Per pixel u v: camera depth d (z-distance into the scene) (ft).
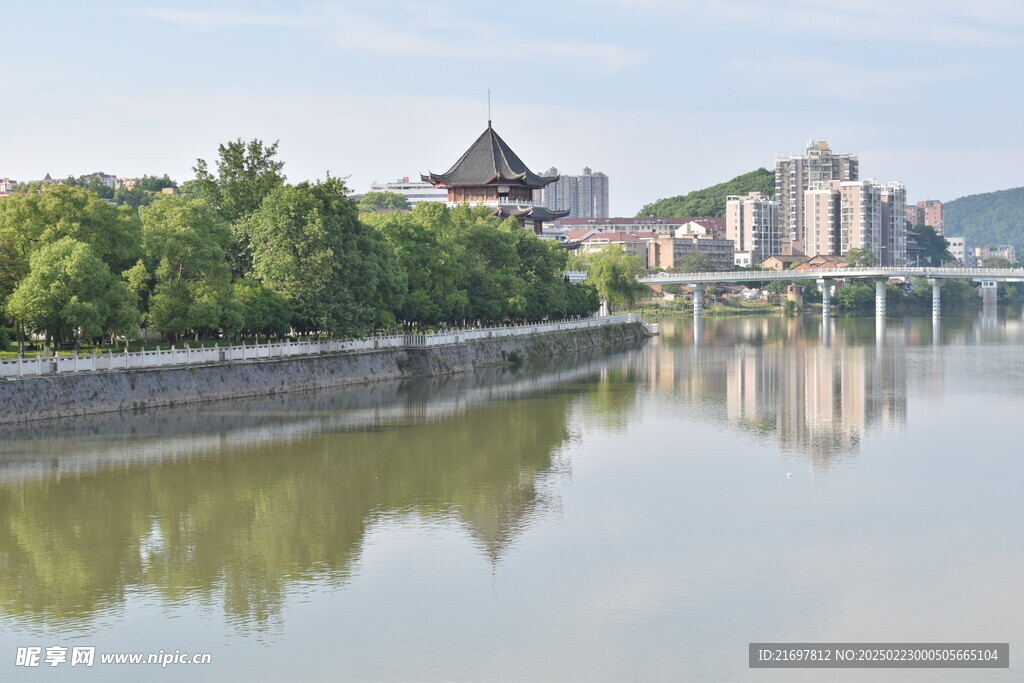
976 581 204.44
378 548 222.89
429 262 496.23
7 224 352.90
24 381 326.24
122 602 195.11
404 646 178.29
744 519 242.58
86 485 267.59
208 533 231.91
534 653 175.73
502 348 561.43
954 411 392.47
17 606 193.26
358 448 313.32
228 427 340.18
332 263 417.08
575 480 277.44
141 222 388.37
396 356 478.59
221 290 377.50
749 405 408.46
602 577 207.00
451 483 273.54
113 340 402.31
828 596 197.88
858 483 275.39
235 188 488.85
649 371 533.14
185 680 167.43
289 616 189.16
